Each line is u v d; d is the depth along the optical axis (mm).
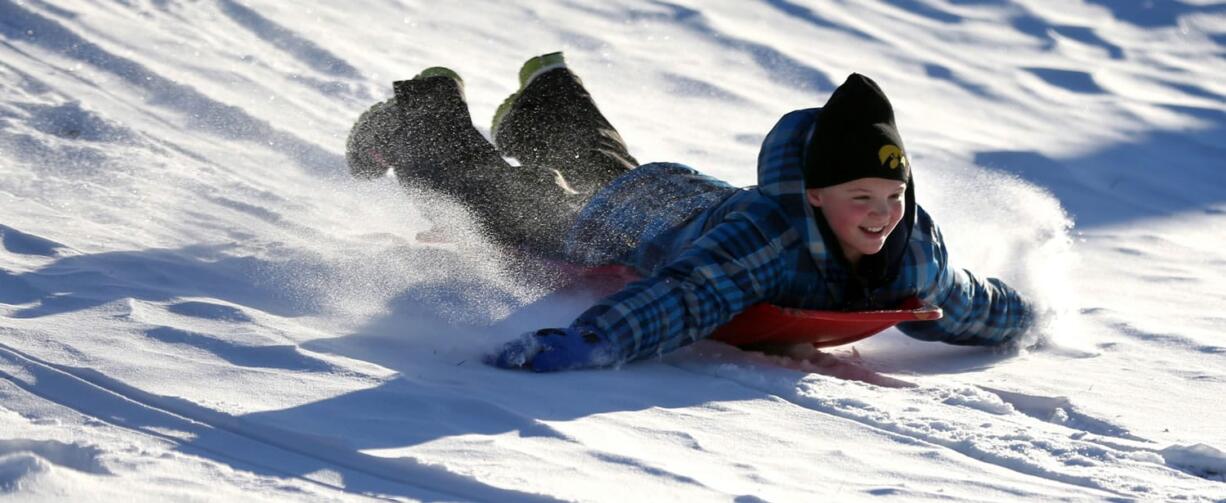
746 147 12031
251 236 7816
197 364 5359
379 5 14586
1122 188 12078
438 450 4523
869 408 5371
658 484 4320
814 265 6113
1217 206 11844
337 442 4527
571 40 14430
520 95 8695
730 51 14625
